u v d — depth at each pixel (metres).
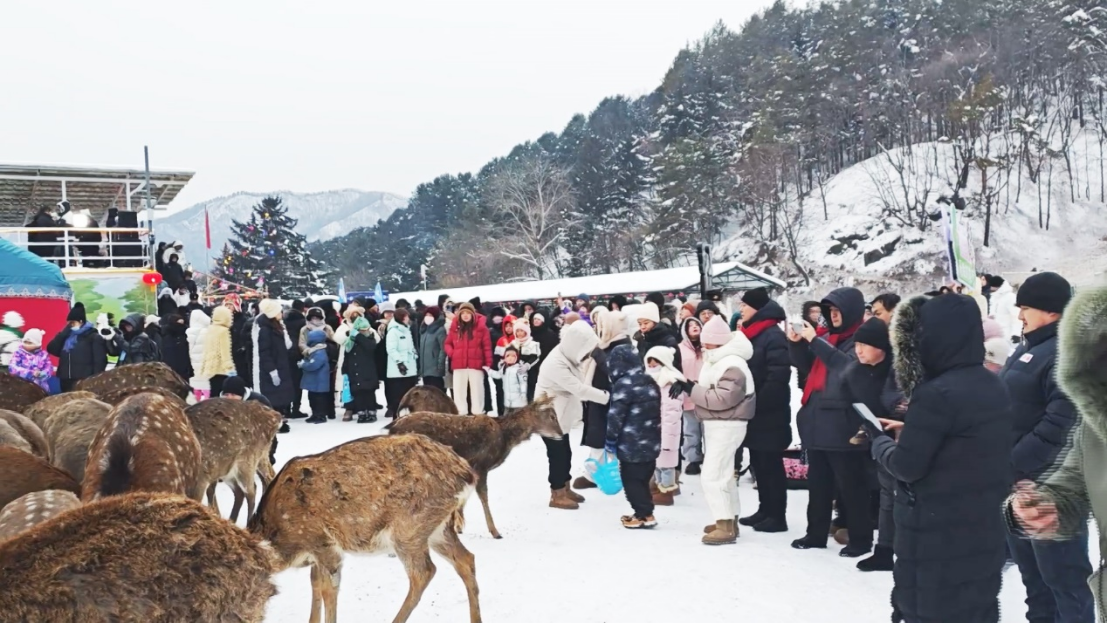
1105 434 1.84
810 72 65.69
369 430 10.77
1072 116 58.59
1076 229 48.38
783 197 57.56
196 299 17.97
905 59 66.56
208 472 5.46
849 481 5.34
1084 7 62.19
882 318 5.84
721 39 86.19
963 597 3.07
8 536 2.96
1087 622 3.59
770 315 6.18
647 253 56.50
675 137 67.25
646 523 6.16
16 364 8.23
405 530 4.01
